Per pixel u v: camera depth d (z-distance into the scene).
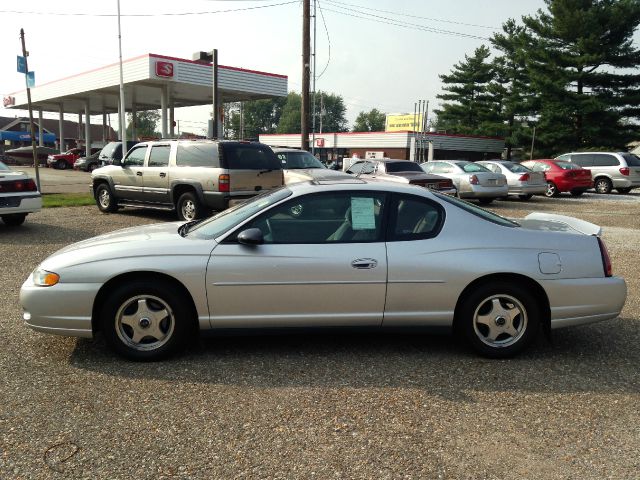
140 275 4.21
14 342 4.66
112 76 30.94
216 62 19.06
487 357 4.38
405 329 4.34
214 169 10.44
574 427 3.34
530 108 43.81
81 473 2.81
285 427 3.29
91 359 4.30
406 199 4.40
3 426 3.27
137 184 12.04
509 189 18.25
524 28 42.75
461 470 2.88
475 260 4.23
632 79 39.81
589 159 22.47
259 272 4.16
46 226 10.95
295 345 4.64
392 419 3.40
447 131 60.97
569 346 4.71
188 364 4.22
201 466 2.88
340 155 54.06
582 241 4.36
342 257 4.19
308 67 17.64
